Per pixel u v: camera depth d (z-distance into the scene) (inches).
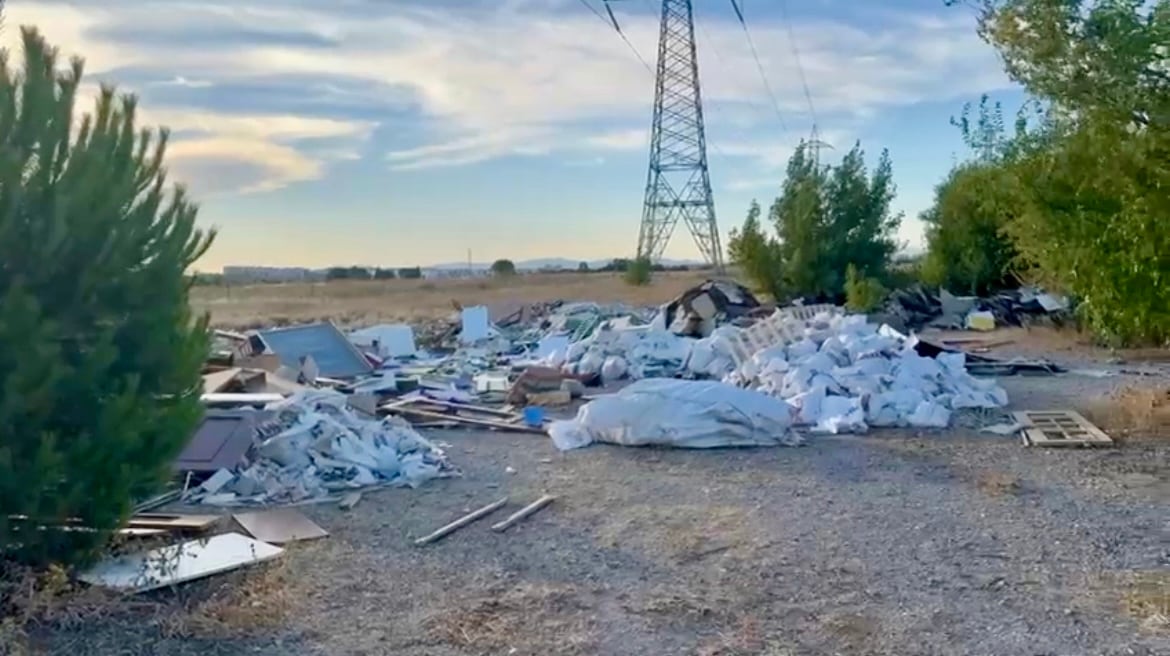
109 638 217.9
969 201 1201.4
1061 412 532.7
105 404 235.6
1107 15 392.8
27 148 226.2
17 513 226.7
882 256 1350.9
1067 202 474.6
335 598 249.4
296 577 264.2
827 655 211.9
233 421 397.4
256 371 560.4
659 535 310.0
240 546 280.1
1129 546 290.7
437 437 498.0
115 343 241.1
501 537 309.9
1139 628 224.1
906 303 1194.6
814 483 382.0
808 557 284.5
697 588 257.8
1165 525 313.4
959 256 1314.0
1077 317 950.4
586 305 1192.8
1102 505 340.8
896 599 247.3
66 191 228.7
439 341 1031.6
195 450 377.7
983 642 217.6
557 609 241.6
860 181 1350.9
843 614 236.5
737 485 379.9
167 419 250.2
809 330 668.1
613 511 342.0
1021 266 1040.8
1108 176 424.2
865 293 1138.0
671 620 233.8
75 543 240.1
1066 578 261.9
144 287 241.8
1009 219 602.5
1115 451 434.3
